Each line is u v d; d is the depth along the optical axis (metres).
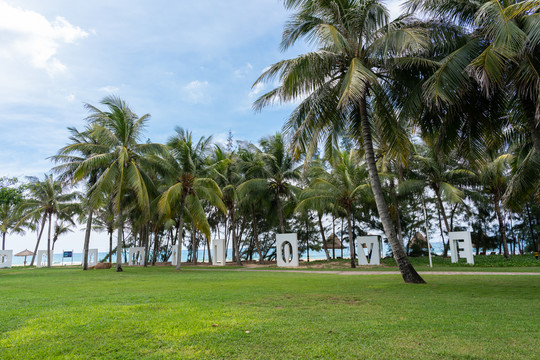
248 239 44.53
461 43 11.04
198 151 26.39
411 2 10.76
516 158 14.97
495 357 3.80
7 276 18.41
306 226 41.28
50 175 36.97
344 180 26.02
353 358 3.85
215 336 4.72
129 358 3.97
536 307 6.64
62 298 8.64
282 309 6.71
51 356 4.04
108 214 30.56
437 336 4.63
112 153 22.92
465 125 11.70
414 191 26.98
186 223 39.75
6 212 41.00
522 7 7.46
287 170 31.06
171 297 8.69
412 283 11.46
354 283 12.03
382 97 13.08
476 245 36.62
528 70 8.59
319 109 12.75
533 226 36.53
